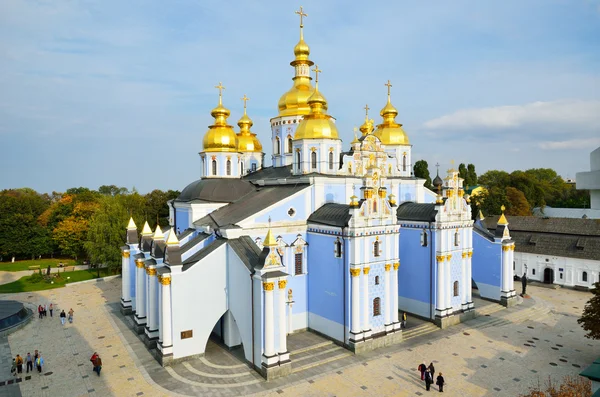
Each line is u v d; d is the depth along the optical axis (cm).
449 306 4909
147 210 10675
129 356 3984
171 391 3297
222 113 5778
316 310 4509
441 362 3853
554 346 4253
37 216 11675
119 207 7988
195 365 3744
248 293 3697
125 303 5316
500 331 4722
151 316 4153
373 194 4166
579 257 6719
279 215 4431
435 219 4856
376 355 4000
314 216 4578
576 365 3788
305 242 4584
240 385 3388
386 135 6378
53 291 6681
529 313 5416
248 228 4197
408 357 3966
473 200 10981
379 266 4231
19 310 5119
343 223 4134
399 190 5712
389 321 4294
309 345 4184
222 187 5488
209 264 3909
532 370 3688
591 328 3753
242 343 3844
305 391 3300
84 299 6159
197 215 5225
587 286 6612
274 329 3534
